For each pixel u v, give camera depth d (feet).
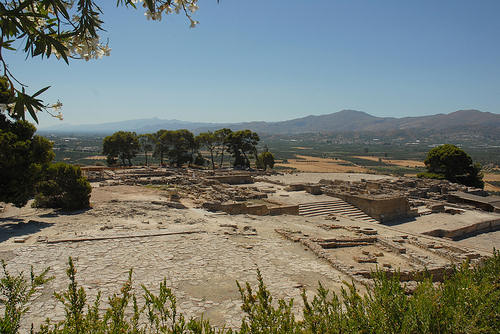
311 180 139.13
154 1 10.31
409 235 68.74
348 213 86.99
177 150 177.99
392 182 125.70
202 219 61.36
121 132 174.60
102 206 66.59
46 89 8.81
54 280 31.48
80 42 9.47
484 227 86.07
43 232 47.44
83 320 13.50
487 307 14.51
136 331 14.10
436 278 41.50
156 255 40.47
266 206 76.07
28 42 8.82
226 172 142.00
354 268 40.34
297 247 48.65
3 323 12.76
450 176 144.15
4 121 53.36
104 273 34.09
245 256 42.39
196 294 30.76
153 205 69.51
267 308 14.94
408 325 14.43
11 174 50.16
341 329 14.40
